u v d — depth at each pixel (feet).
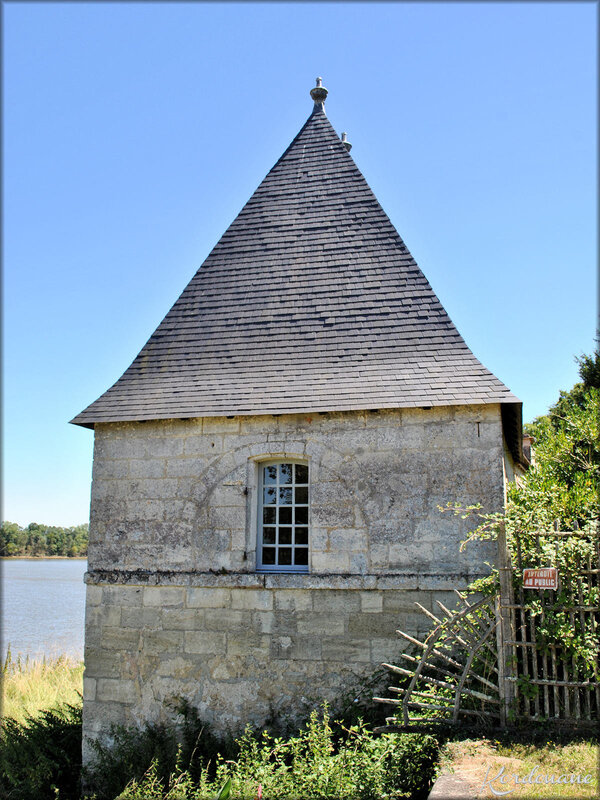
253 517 29.86
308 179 36.96
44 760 29.12
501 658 21.94
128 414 31.60
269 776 21.65
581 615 21.22
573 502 23.68
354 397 29.14
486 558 26.94
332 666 27.61
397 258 33.35
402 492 28.25
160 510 30.89
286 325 32.89
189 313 34.86
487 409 28.07
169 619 29.76
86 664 30.32
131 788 24.40
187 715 28.60
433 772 20.02
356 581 27.76
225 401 30.81
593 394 36.27
